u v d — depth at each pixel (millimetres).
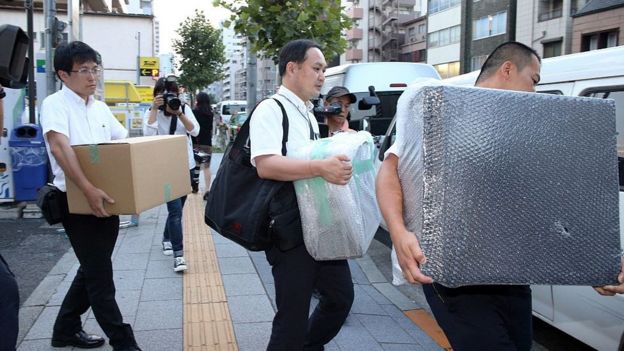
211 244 6098
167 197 3137
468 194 1562
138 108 22375
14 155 7605
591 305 3258
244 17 6230
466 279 1566
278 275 2477
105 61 30562
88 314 3990
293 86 2570
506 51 2275
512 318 2086
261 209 2369
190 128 5766
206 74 32969
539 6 24719
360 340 3701
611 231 1707
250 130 2455
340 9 6406
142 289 4555
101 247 3051
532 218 1621
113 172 2793
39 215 7594
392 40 62438
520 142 1622
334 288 2672
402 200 1889
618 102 3256
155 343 3527
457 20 37469
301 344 2477
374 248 6488
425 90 1607
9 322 2201
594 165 1698
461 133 1578
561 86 3662
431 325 4043
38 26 22484
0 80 2361
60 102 2977
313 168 2230
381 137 6984
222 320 3926
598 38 21219
